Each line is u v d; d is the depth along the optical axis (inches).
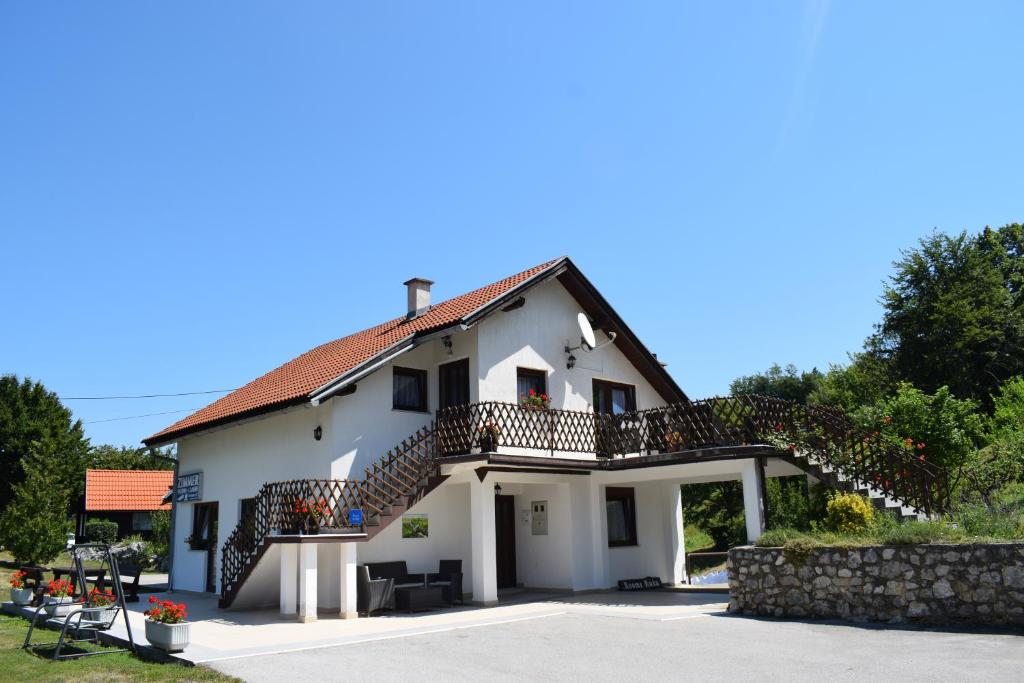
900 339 1464.1
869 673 297.1
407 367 655.8
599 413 699.4
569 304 736.3
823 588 440.5
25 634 467.2
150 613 393.7
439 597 564.7
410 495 581.0
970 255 1430.9
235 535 607.8
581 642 395.2
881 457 570.6
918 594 403.9
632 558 761.0
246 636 443.8
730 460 609.0
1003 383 1267.2
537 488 714.2
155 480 1569.9
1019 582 371.9
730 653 350.6
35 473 1045.2
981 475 663.8
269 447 664.4
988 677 280.1
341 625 491.5
